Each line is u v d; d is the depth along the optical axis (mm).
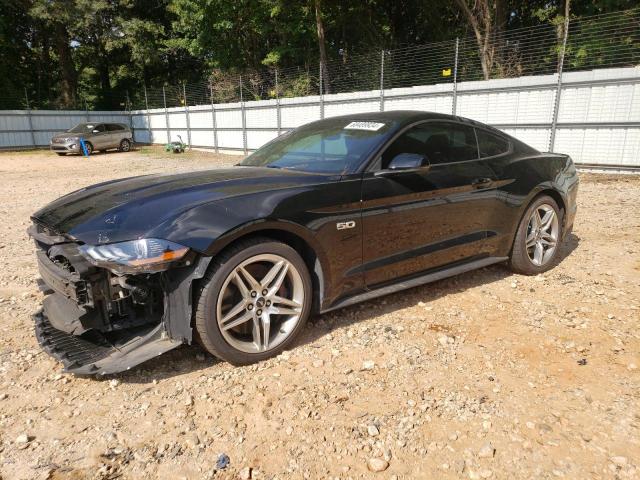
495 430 2326
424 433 2318
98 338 2951
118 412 2531
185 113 27547
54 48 36000
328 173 3367
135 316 2912
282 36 27828
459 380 2768
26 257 5602
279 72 24656
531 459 2131
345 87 21141
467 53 17781
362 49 28891
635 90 11438
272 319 3145
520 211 4301
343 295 3344
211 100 25828
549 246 4633
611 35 14828
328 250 3160
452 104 15062
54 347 2865
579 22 15547
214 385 2756
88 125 25188
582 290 4125
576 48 15258
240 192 2939
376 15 28672
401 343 3211
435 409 2498
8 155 24562
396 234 3514
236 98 27359
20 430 2402
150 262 2531
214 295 2732
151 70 38531
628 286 4199
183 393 2686
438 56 17594
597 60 15023
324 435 2320
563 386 2691
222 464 2148
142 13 35344
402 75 18250
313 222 3053
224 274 2746
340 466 2123
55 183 13227
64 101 35562
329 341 3246
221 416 2482
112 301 2803
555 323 3492
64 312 2928
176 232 2613
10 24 33062
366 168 3379
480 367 2904
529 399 2572
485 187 4004
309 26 26812
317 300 3227
